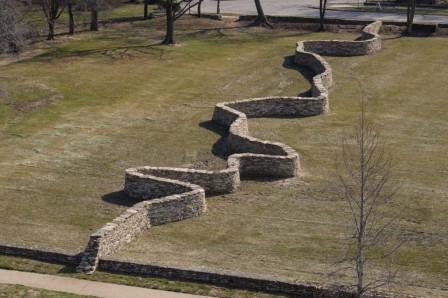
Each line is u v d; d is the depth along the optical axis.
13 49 58.56
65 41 67.44
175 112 49.84
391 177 38.09
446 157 41.34
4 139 44.25
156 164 40.94
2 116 47.66
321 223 33.19
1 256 29.09
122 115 49.12
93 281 27.25
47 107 49.97
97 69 58.53
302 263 29.22
